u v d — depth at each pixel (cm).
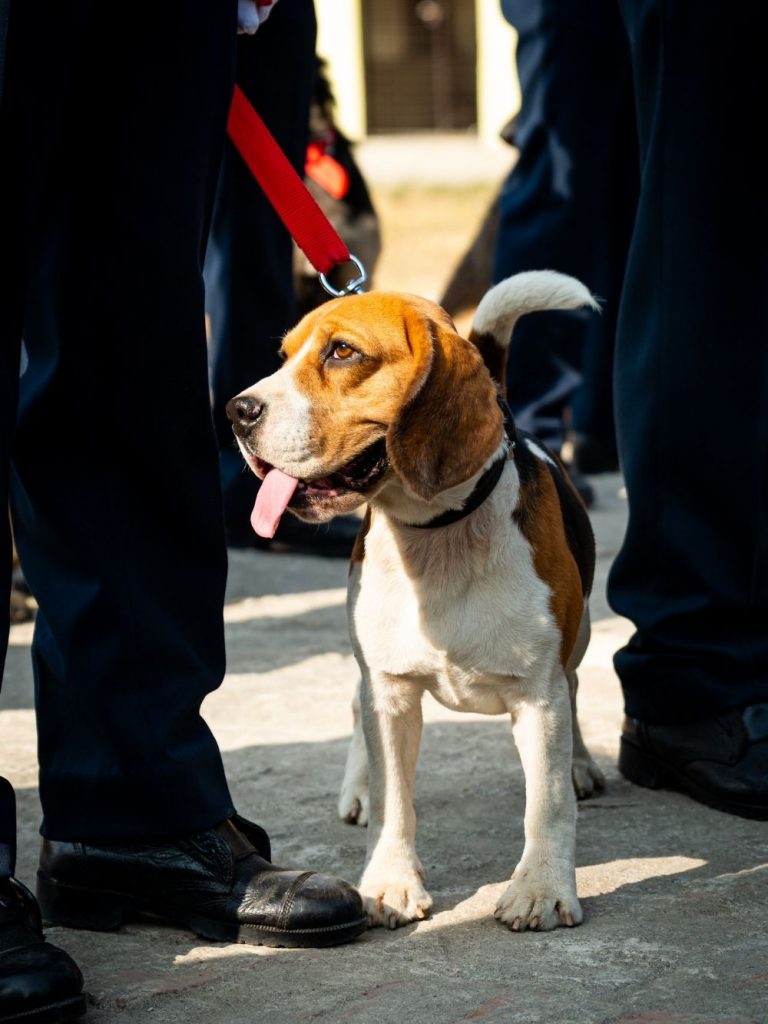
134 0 324
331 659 601
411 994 304
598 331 903
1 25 297
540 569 353
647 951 322
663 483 429
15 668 602
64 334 333
